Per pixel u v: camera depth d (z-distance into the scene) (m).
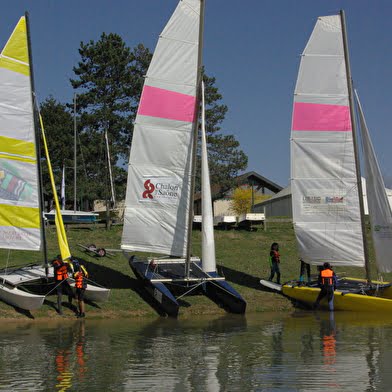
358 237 22.36
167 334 16.62
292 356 13.82
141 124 21.44
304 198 22.77
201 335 16.47
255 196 55.19
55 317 18.98
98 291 19.77
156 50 21.34
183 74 21.53
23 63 20.95
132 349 14.65
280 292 23.00
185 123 21.59
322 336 16.25
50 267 22.03
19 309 19.33
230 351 14.40
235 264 26.41
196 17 21.53
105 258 25.42
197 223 34.56
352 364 13.02
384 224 21.95
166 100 21.48
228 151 42.75
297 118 22.75
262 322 18.70
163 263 22.75
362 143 22.17
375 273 26.81
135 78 44.09
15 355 13.98
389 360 13.35
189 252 21.02
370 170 22.00
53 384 11.62
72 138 43.53
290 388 11.30
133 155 21.52
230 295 20.50
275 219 35.47
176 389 11.32
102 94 43.81
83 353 14.20
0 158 20.67
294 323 18.52
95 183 42.12
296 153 22.80
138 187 21.58
